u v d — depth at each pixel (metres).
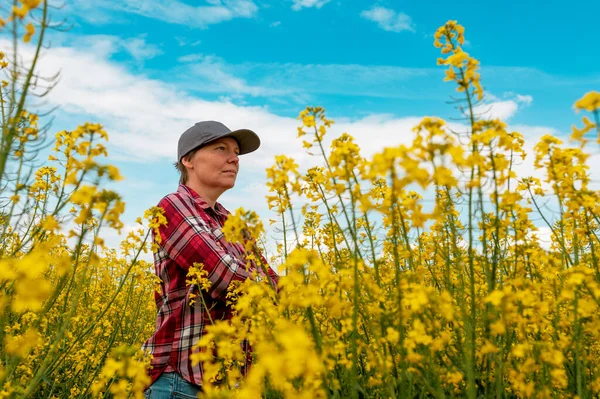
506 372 1.85
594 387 1.81
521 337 1.75
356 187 1.74
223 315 2.90
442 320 2.26
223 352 1.76
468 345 1.63
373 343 1.98
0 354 2.57
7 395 1.79
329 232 2.91
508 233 2.26
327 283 1.76
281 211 2.43
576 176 2.16
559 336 1.86
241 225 2.11
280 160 2.25
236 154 3.71
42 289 1.22
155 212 2.69
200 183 3.61
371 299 1.96
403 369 1.57
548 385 1.73
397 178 1.45
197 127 3.57
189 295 2.94
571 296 1.77
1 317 1.73
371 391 2.10
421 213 1.65
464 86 1.93
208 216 3.37
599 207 2.07
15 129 1.70
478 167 1.73
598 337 1.92
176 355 2.88
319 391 1.47
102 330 4.30
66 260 1.56
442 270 2.53
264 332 1.81
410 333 1.63
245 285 2.13
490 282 1.79
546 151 2.10
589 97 1.60
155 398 2.90
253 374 1.25
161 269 3.18
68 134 2.70
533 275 2.26
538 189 2.60
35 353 3.37
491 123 1.80
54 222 1.62
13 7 1.61
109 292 5.30
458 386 1.96
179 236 2.99
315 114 2.26
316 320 2.31
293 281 1.62
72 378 3.96
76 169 1.58
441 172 1.50
